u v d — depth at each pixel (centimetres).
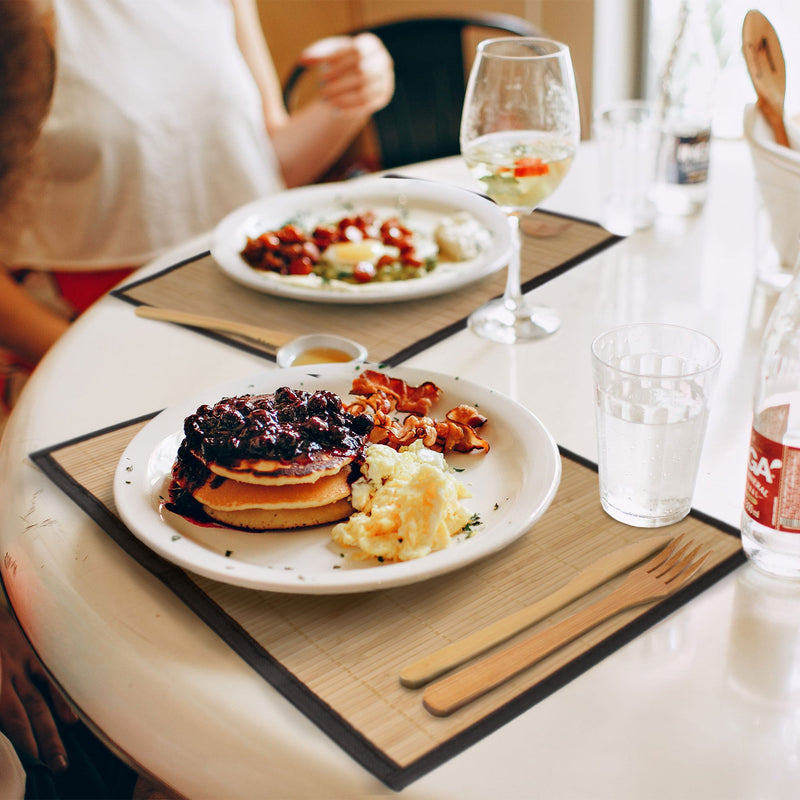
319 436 78
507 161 105
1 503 86
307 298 119
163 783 67
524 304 119
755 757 56
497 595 70
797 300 74
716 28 267
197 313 122
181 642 67
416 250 132
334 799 56
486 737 58
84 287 222
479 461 84
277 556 72
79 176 214
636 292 123
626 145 138
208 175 228
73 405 101
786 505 68
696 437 73
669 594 69
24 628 78
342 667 64
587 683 62
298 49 413
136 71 215
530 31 255
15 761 105
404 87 263
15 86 203
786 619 67
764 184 114
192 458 79
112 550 77
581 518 78
